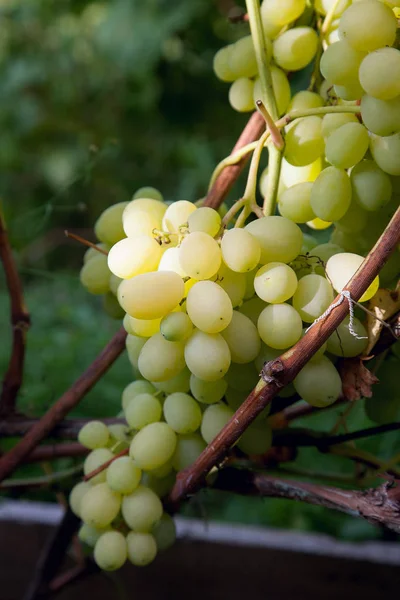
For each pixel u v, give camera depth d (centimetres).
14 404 80
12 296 79
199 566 85
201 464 66
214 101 189
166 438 68
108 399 108
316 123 69
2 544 87
